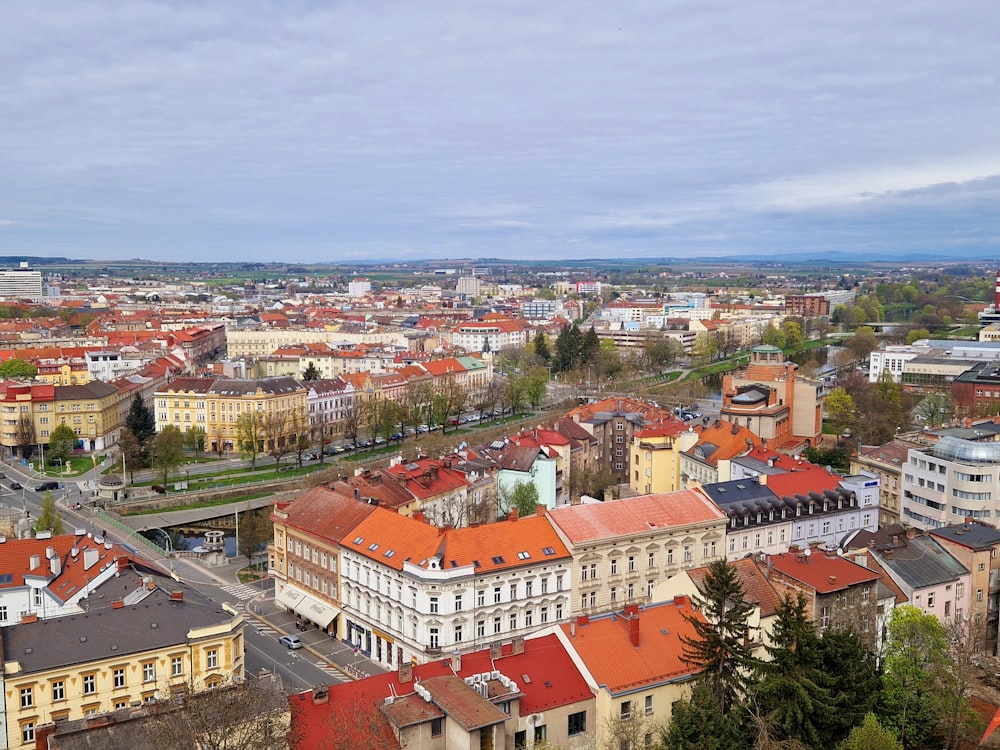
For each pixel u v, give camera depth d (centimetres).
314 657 17325
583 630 12975
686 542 18675
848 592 14975
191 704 10288
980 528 18238
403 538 17000
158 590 14488
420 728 10512
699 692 11125
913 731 12462
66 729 10075
